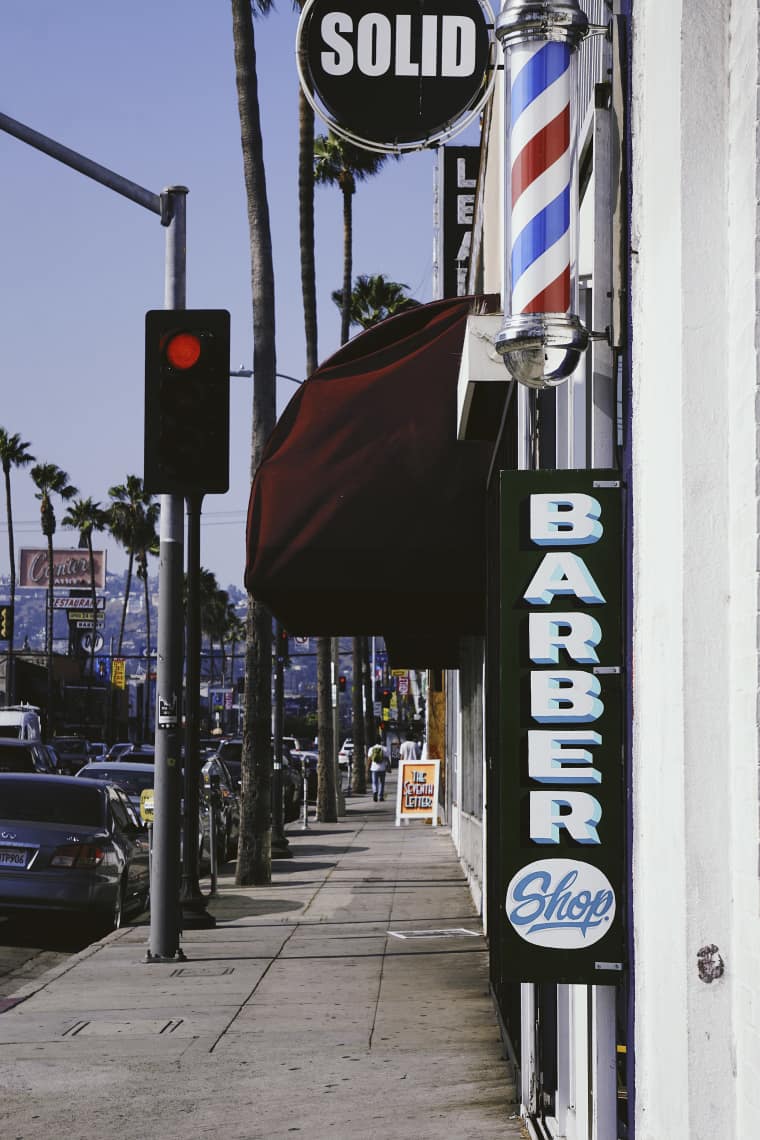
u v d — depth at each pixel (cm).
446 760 3494
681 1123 413
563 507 535
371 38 862
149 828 1745
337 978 1248
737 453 405
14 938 1647
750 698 390
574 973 523
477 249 1664
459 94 863
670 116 436
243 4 2131
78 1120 769
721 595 414
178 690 1391
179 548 1373
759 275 380
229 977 1262
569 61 461
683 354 419
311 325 3775
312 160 3719
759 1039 378
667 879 438
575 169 462
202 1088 839
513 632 533
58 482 11794
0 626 8331
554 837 527
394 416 1027
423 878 2184
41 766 3325
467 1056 915
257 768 2136
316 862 2520
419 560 1002
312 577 1005
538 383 468
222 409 1220
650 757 471
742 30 403
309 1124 753
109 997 1163
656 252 460
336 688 4441
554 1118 705
